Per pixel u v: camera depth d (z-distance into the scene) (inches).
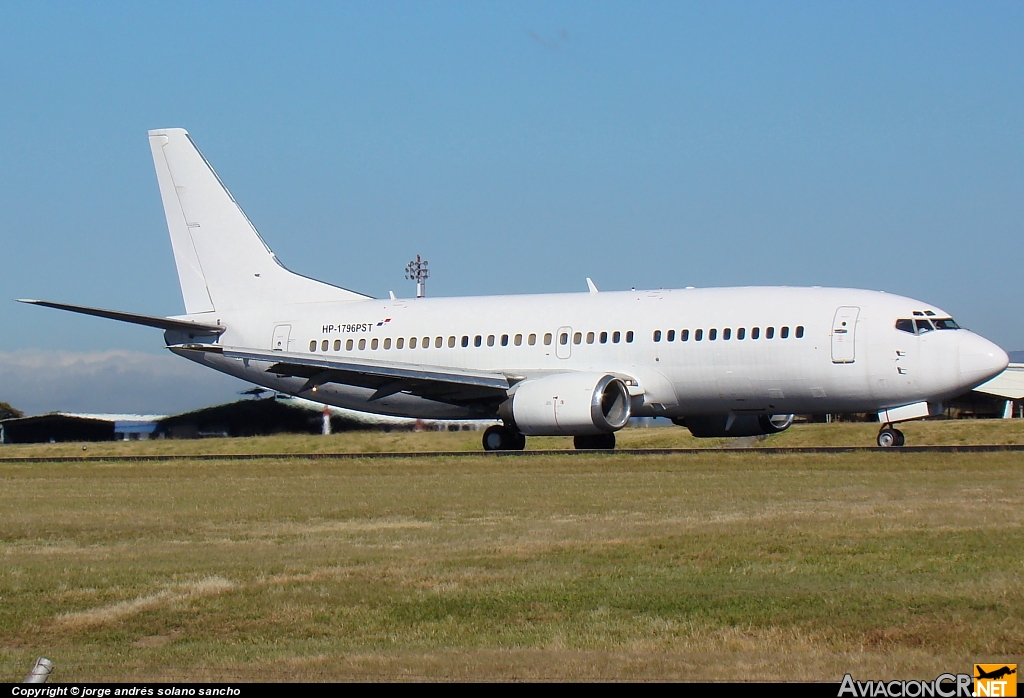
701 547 1052.5
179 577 991.6
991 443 2721.5
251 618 850.1
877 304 2335.1
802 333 2345.0
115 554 1136.8
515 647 754.2
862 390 2316.7
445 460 2196.1
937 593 848.3
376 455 2410.2
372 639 789.9
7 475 2197.3
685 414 2527.1
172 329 2992.1
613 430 2381.9
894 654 724.0
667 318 2477.9
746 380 2394.2
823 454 2006.6
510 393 2434.8
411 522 1300.4
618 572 957.8
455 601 872.9
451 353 2694.4
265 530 1275.8
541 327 2608.3
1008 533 1075.3
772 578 920.9
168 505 1546.5
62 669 725.3
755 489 1518.2
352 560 1045.2
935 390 2261.3
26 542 1232.8
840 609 816.9
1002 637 743.7
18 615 875.4
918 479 1587.1
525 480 1748.3
